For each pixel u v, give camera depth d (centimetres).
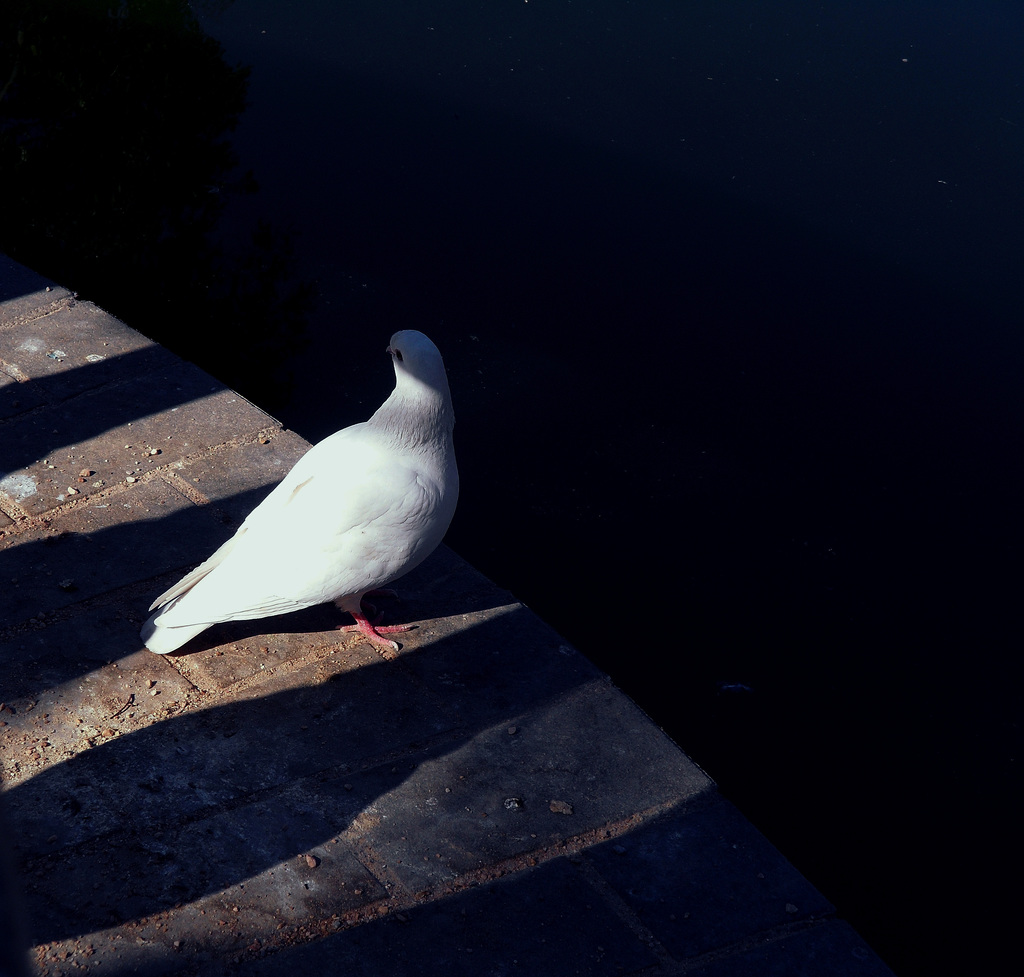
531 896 150
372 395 226
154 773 155
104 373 195
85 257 239
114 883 148
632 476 221
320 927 147
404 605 172
